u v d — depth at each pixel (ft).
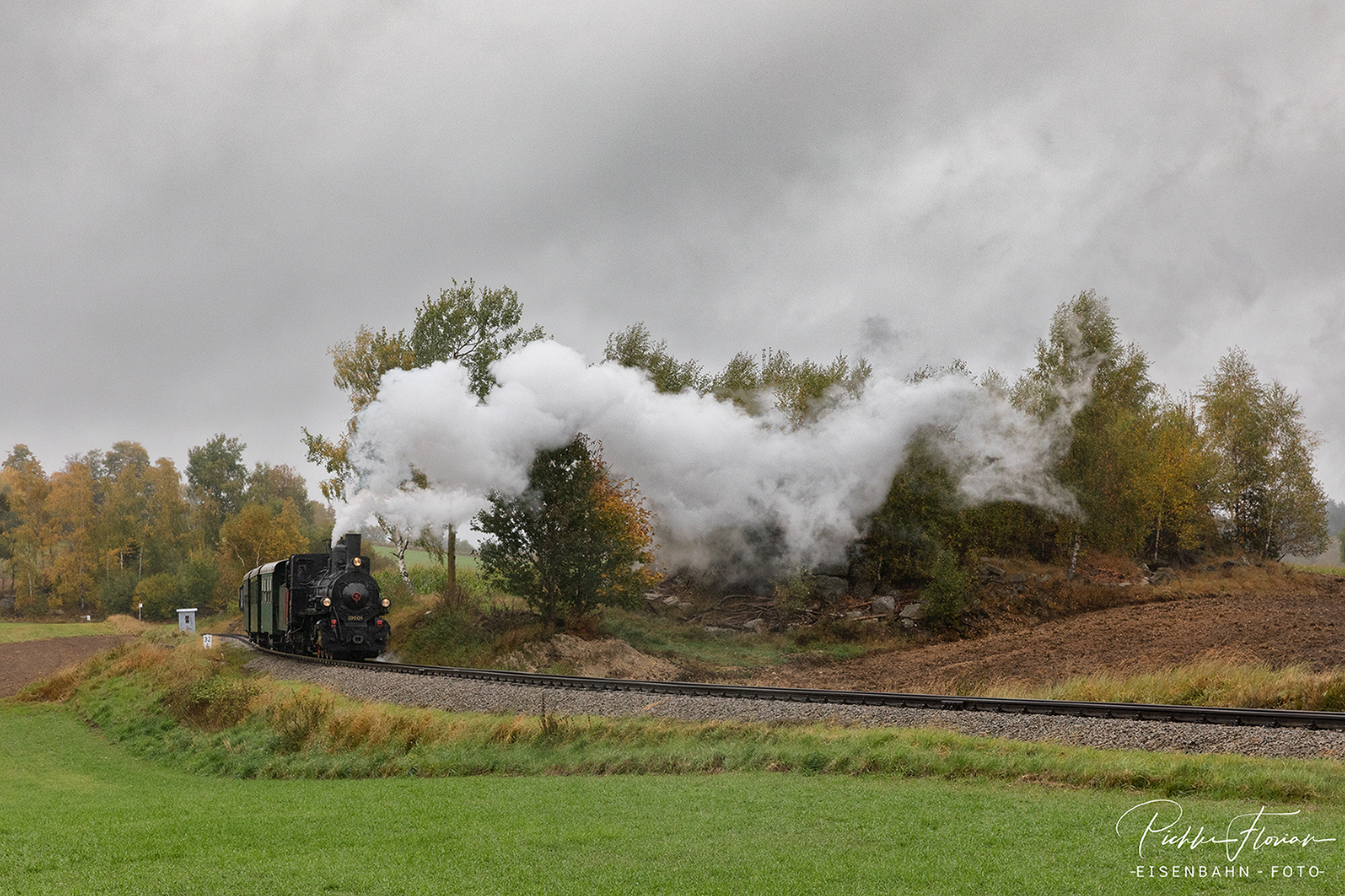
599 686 77.82
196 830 40.42
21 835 40.42
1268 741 47.93
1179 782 42.42
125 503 318.86
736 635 137.08
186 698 90.74
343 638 110.42
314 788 54.65
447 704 78.33
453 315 141.28
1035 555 167.12
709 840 35.78
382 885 30.50
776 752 53.98
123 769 72.54
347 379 147.84
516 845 35.73
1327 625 110.83
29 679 137.80
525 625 126.72
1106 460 158.20
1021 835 34.86
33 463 317.83
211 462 356.18
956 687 96.78
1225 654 96.63
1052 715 56.39
